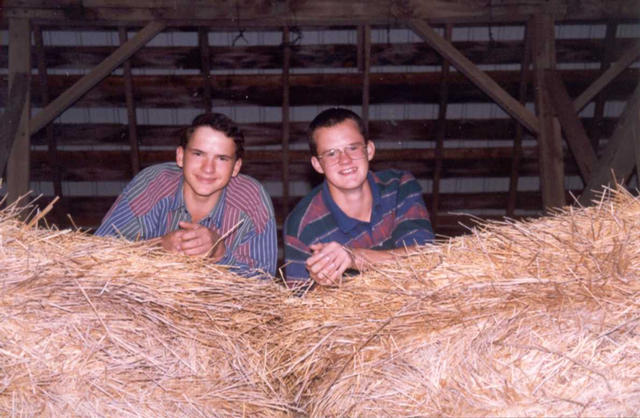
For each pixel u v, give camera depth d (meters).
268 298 1.60
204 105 6.01
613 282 1.35
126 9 5.17
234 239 2.22
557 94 5.14
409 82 5.91
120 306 1.36
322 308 1.57
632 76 5.77
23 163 4.95
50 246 1.46
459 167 6.49
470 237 1.60
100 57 5.68
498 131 6.23
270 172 6.44
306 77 5.86
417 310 1.40
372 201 2.23
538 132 5.21
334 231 2.19
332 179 2.10
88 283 1.36
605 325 1.26
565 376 1.21
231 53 5.72
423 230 2.18
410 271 1.53
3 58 5.41
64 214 6.57
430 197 6.70
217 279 1.54
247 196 2.25
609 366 1.21
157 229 2.22
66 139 6.10
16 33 5.10
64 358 1.29
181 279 1.48
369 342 1.42
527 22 5.52
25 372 1.26
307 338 1.54
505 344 1.27
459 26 5.72
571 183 6.68
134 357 1.34
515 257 1.48
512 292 1.36
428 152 6.36
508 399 1.19
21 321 1.28
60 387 1.27
